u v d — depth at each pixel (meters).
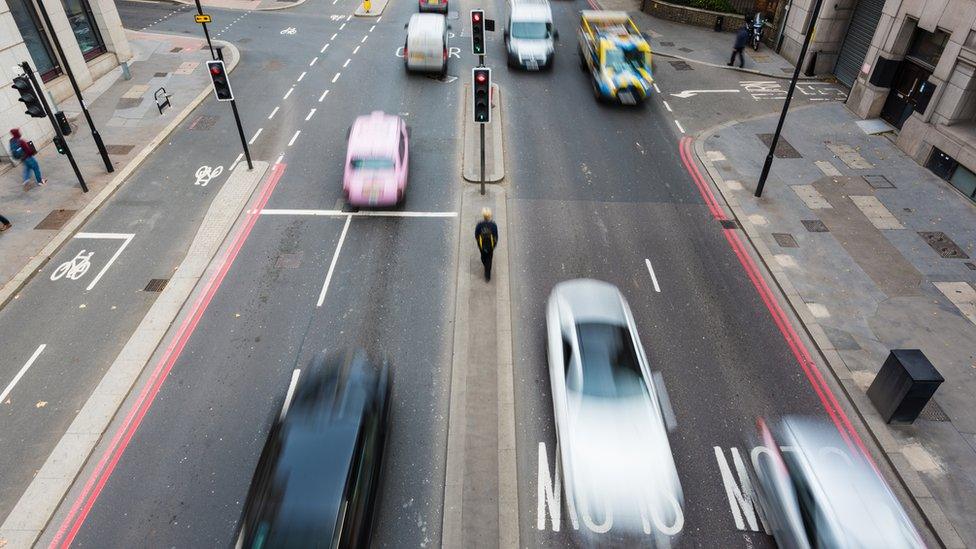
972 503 8.73
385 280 12.86
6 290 12.39
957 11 15.66
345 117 19.77
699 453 9.38
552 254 13.68
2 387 10.46
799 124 19.55
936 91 16.53
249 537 7.13
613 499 8.37
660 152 18.00
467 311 12.05
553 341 10.27
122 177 16.20
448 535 8.24
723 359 11.09
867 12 20.86
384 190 14.60
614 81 20.28
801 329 11.84
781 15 24.72
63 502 8.73
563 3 31.75
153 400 10.23
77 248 13.76
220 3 32.09
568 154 17.78
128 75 22.28
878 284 12.87
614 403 8.95
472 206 15.31
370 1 32.25
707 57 24.88
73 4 21.23
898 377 9.40
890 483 9.08
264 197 15.62
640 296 12.52
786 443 9.57
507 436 9.61
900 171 16.97
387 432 9.43
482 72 13.31
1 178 16.09
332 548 6.98
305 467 7.68
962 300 12.48
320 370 9.97
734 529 8.35
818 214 15.14
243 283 12.77
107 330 11.62
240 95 21.31
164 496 8.81
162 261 13.40
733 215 15.20
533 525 8.38
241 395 10.34
